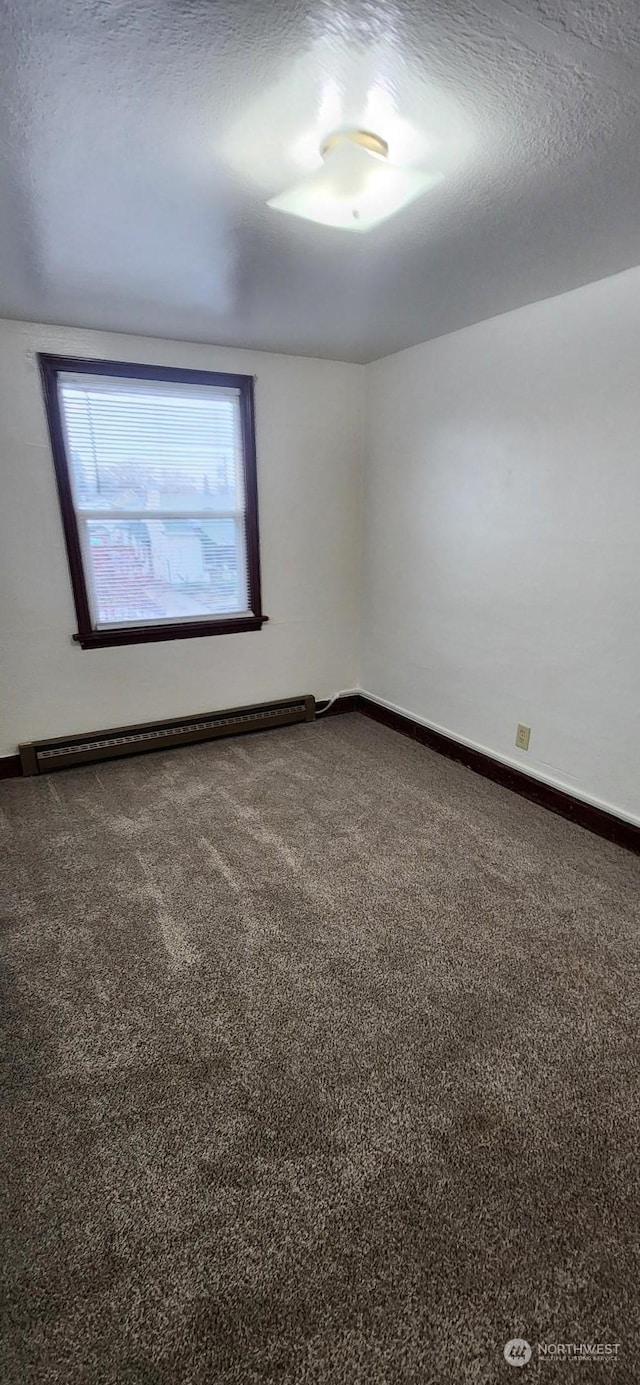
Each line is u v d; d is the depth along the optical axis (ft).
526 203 5.33
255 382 11.05
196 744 12.13
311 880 7.64
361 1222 3.98
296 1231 3.93
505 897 7.29
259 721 12.76
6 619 10.02
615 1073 5.01
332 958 6.32
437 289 7.70
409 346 10.62
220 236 6.06
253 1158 4.38
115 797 9.84
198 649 11.91
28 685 10.45
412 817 9.21
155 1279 3.69
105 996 5.82
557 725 9.12
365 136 4.37
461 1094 4.84
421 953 6.39
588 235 6.06
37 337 9.16
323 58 3.57
